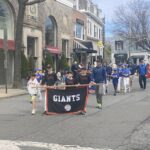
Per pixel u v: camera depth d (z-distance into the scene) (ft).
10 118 50.96
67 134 39.50
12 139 37.06
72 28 164.76
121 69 92.27
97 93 60.59
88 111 57.31
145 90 97.86
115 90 84.94
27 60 111.45
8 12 112.57
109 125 44.62
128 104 66.08
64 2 153.69
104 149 32.83
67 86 54.24
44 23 134.82
